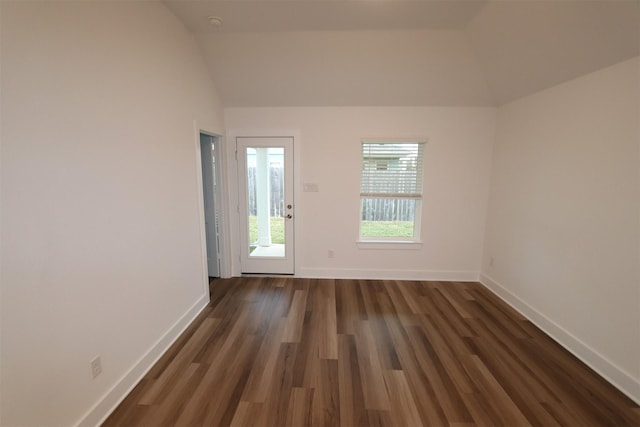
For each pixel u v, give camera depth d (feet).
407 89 10.34
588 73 6.77
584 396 5.81
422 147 11.52
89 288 4.88
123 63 5.62
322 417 5.27
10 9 3.55
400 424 5.14
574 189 7.24
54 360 4.27
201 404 5.54
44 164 4.03
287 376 6.31
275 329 8.25
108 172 5.27
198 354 7.09
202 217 9.29
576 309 7.17
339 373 6.42
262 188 12.00
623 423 5.18
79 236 4.65
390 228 12.33
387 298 10.35
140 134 6.19
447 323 8.64
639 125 5.69
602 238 6.47
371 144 11.60
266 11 7.48
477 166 11.27
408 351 7.26
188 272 8.46
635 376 5.75
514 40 7.64
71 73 4.44
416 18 7.82
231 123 11.37
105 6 5.12
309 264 12.33
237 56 9.32
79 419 4.72
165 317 7.27
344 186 11.70
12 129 3.61
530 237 8.91
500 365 6.75
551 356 7.09
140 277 6.26
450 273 12.08
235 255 12.35
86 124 4.75
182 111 8.04
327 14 7.64
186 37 8.22
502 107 10.44
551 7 6.24
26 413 3.91
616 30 5.64
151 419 5.20
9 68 3.56
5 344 3.62
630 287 5.87
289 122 11.32
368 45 8.93
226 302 9.95
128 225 5.85
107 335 5.31
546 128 8.21
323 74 9.88
